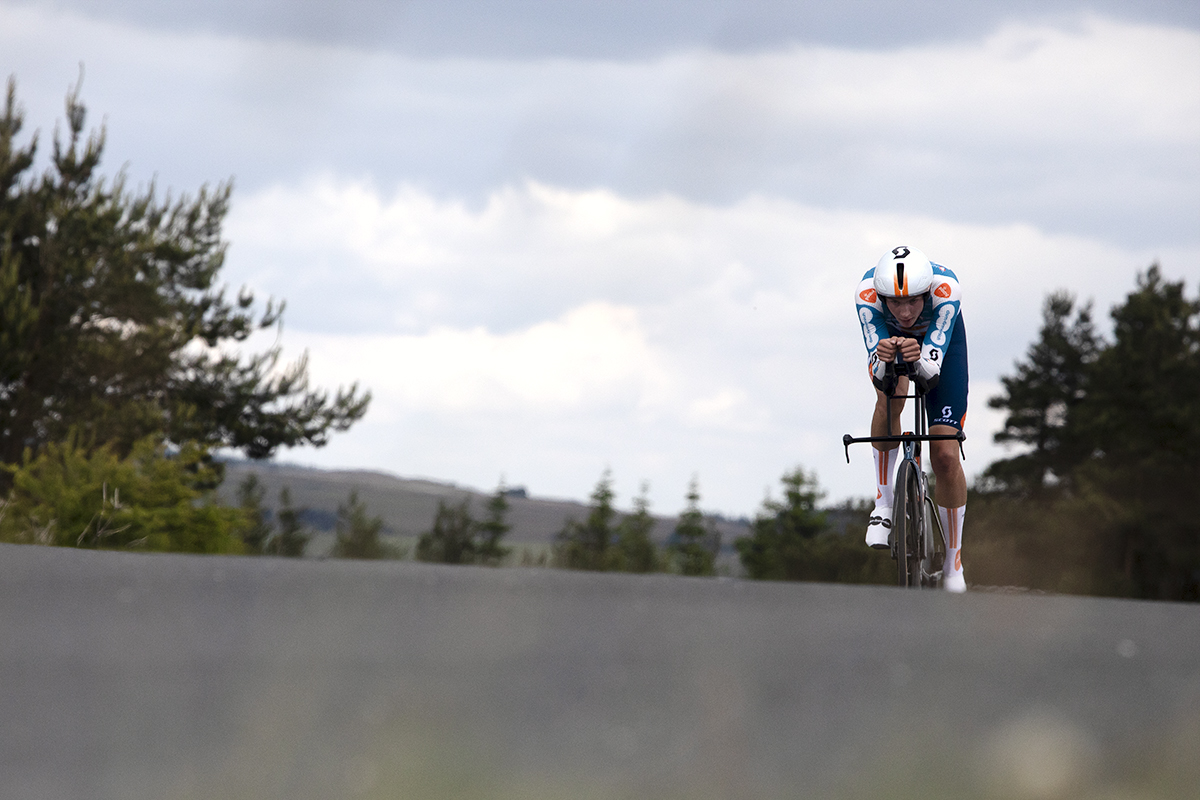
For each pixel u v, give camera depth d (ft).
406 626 25.26
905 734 16.44
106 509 118.73
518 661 21.12
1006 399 518.78
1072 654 23.68
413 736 15.42
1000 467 507.30
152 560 39.14
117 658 20.40
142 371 214.28
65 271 207.62
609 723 16.52
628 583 36.76
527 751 14.88
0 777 13.16
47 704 16.78
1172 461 382.42
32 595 28.25
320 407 247.50
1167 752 16.14
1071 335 513.04
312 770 13.74
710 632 25.82
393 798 12.69
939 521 59.11
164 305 224.12
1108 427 399.65
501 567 41.88
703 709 17.52
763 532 463.42
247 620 25.48
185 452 132.57
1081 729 17.11
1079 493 455.63
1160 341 397.39
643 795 13.23
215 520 126.21
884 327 56.95
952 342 57.98
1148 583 396.78
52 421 197.47
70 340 208.85
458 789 13.14
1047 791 14.26
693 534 370.73
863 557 428.56
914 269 54.95
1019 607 33.73
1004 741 16.28
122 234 217.36
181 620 25.08
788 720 17.02
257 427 240.94
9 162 206.18
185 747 14.66
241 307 241.96
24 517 119.96
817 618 29.07
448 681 19.08
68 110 210.18
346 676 19.31
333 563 40.24
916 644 24.50
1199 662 23.30
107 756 14.17
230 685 18.39
